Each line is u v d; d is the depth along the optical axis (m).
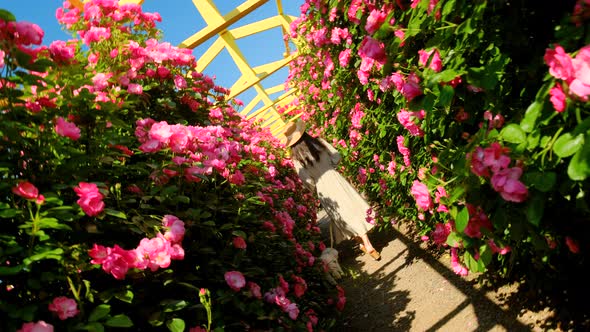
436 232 1.76
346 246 5.77
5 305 1.02
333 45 3.81
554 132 1.01
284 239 3.20
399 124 3.03
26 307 1.03
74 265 1.17
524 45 1.29
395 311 3.05
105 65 2.23
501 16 1.28
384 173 4.14
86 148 1.51
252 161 3.28
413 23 1.53
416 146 2.91
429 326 2.60
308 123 8.18
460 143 1.75
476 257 1.40
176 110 2.68
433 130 1.90
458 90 1.43
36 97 1.43
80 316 1.12
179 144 1.75
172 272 1.47
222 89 3.74
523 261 2.09
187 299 1.63
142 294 1.37
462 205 1.38
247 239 2.21
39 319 1.08
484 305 2.48
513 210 1.23
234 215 2.25
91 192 1.23
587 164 0.82
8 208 1.11
